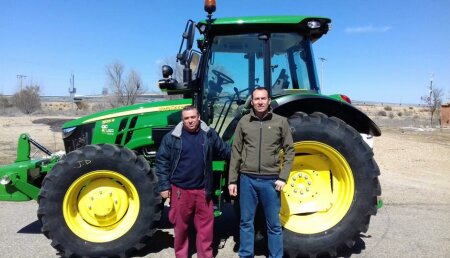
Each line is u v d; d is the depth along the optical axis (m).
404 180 8.78
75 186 4.37
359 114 4.71
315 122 4.39
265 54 4.85
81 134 5.33
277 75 4.93
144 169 4.40
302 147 4.43
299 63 4.99
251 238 4.12
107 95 31.11
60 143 13.33
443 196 7.28
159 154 4.12
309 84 5.01
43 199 4.31
